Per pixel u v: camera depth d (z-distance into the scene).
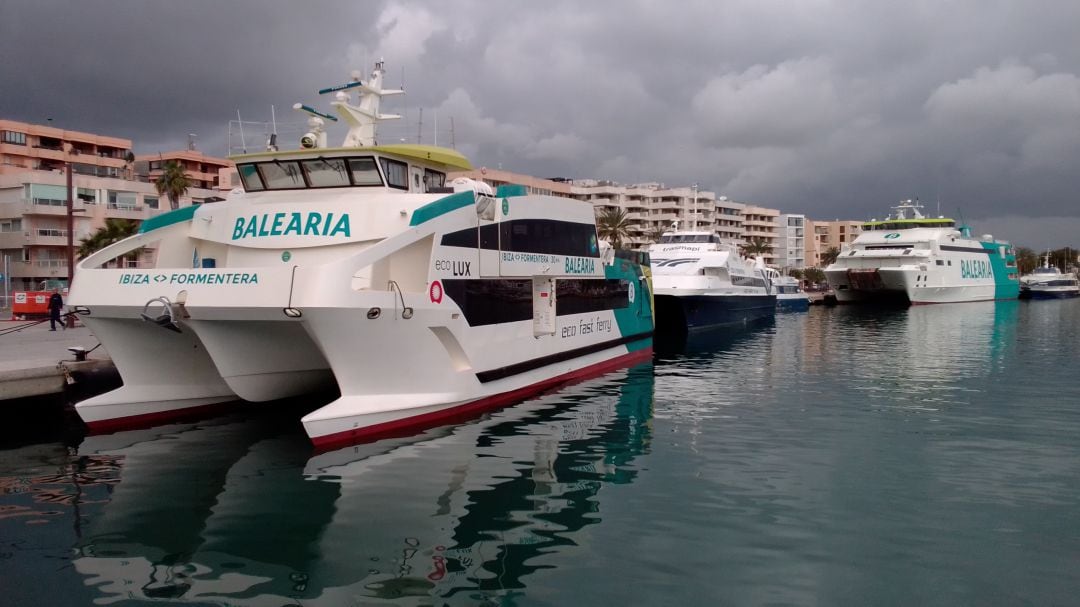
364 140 14.41
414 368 11.39
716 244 38.97
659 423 12.54
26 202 50.25
